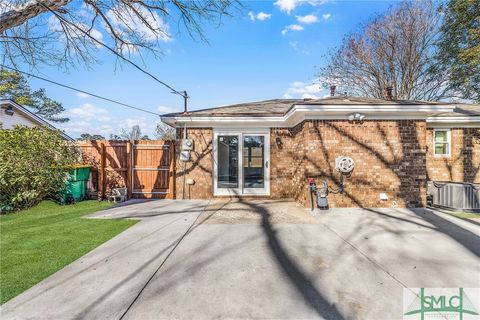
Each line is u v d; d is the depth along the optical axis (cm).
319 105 704
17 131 775
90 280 316
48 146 777
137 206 782
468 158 968
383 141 744
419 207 741
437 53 1820
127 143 918
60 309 256
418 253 404
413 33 2019
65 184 817
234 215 662
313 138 743
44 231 518
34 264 361
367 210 711
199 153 919
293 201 870
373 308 261
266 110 945
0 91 2181
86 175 889
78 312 252
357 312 254
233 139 927
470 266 356
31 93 2664
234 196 924
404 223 580
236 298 277
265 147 930
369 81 2222
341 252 409
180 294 285
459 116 930
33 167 746
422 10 1967
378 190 743
